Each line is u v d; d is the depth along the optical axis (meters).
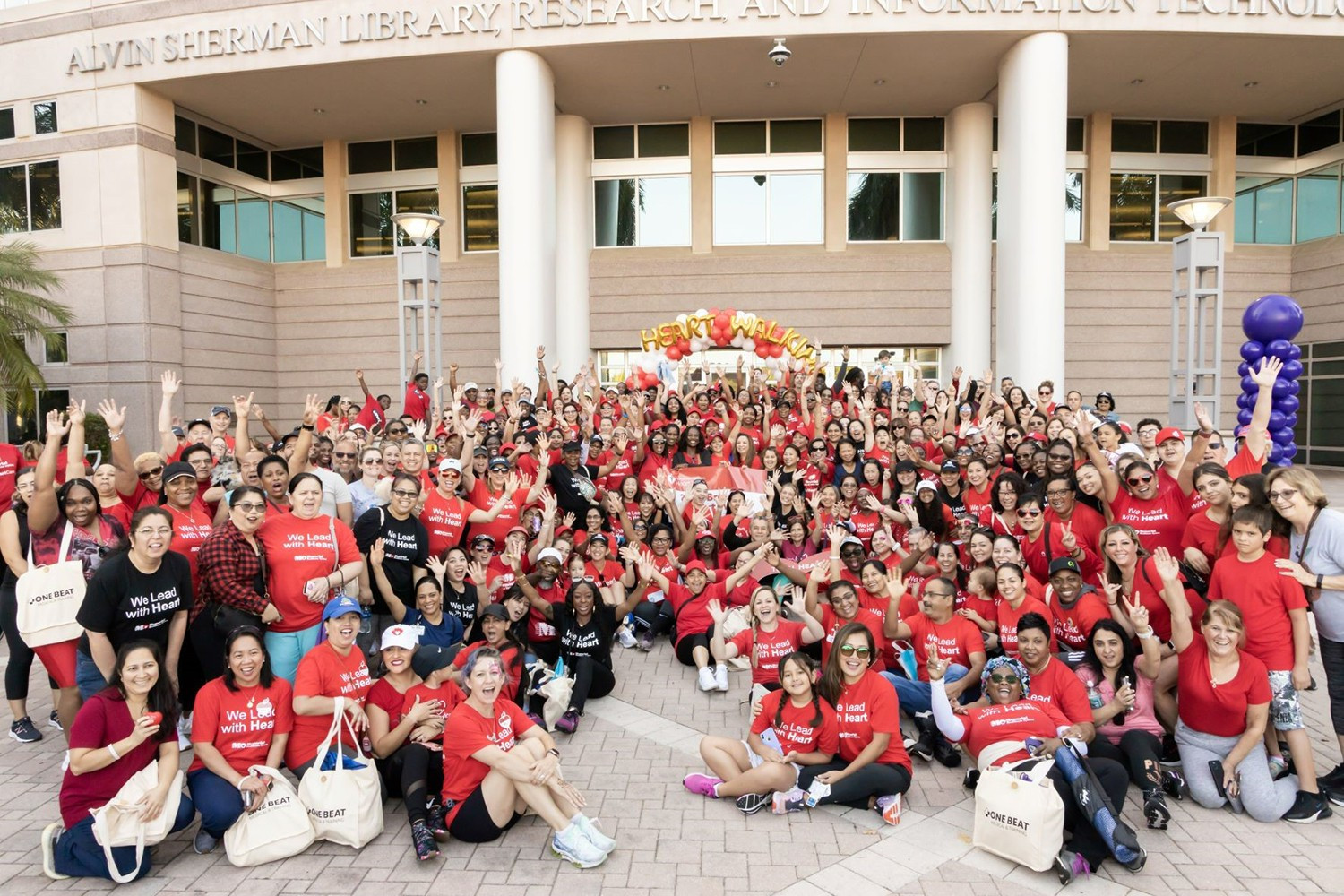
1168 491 6.25
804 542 8.27
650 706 6.48
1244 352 9.39
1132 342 19.98
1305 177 20.47
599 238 20.39
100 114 17.47
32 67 17.78
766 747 4.89
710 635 7.29
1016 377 15.87
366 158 21.20
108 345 17.77
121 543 4.98
